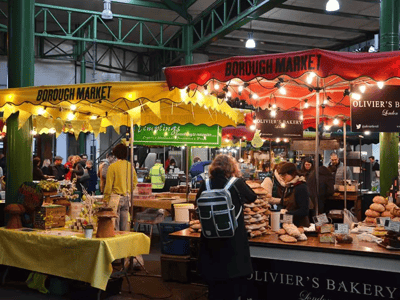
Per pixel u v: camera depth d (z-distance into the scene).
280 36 17.08
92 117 7.59
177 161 16.23
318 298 4.23
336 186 8.64
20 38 6.59
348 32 16.36
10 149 6.50
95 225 5.25
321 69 4.11
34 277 5.59
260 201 4.79
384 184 7.55
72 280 5.47
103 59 21.31
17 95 5.84
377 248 4.14
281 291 4.39
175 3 16.28
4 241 5.48
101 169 10.60
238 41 17.83
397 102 4.99
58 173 13.18
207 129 8.29
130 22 18.44
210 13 15.16
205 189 4.11
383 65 4.00
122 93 5.29
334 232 4.39
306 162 8.05
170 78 4.74
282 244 4.35
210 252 4.03
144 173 14.81
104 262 4.73
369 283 4.02
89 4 16.56
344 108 7.99
